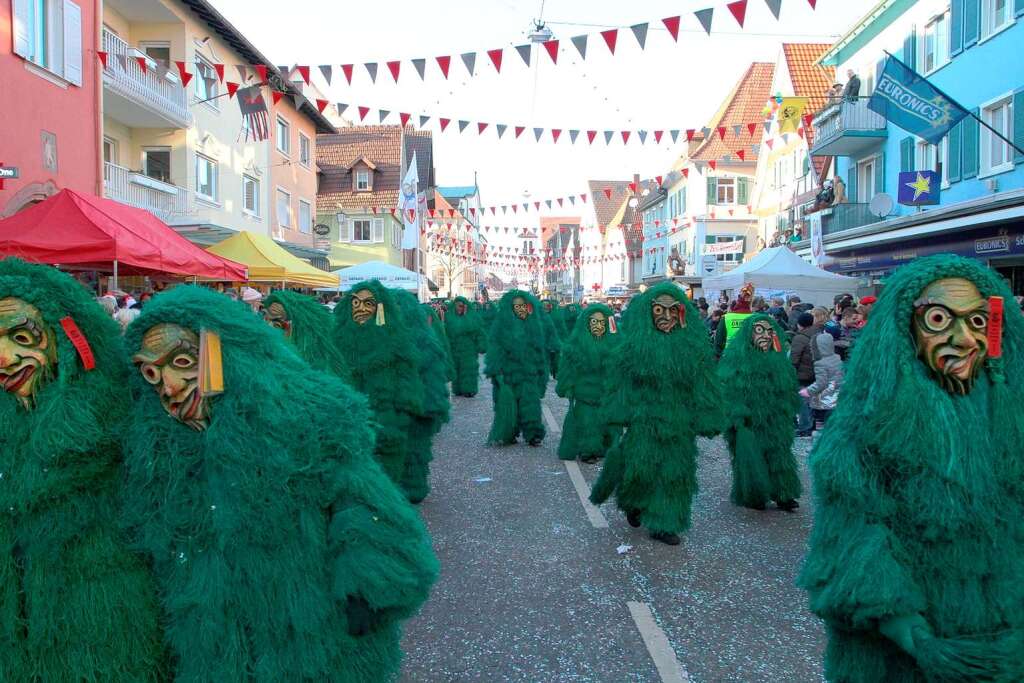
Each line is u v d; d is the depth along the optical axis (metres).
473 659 4.02
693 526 6.51
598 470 8.80
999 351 2.15
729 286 17.19
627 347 5.84
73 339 2.09
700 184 36.69
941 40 18.83
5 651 2.09
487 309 25.27
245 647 2.10
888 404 2.17
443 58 10.39
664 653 4.06
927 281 2.16
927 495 2.12
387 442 6.22
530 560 5.60
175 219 19.81
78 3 14.50
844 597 2.13
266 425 2.09
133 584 2.13
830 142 22.12
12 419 2.08
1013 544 2.18
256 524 2.07
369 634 2.18
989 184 16.33
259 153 26.95
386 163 42.84
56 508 2.06
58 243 9.06
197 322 2.09
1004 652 1.94
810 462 2.38
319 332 5.64
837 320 13.04
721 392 5.90
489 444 10.52
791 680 3.76
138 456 2.10
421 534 2.29
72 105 14.39
